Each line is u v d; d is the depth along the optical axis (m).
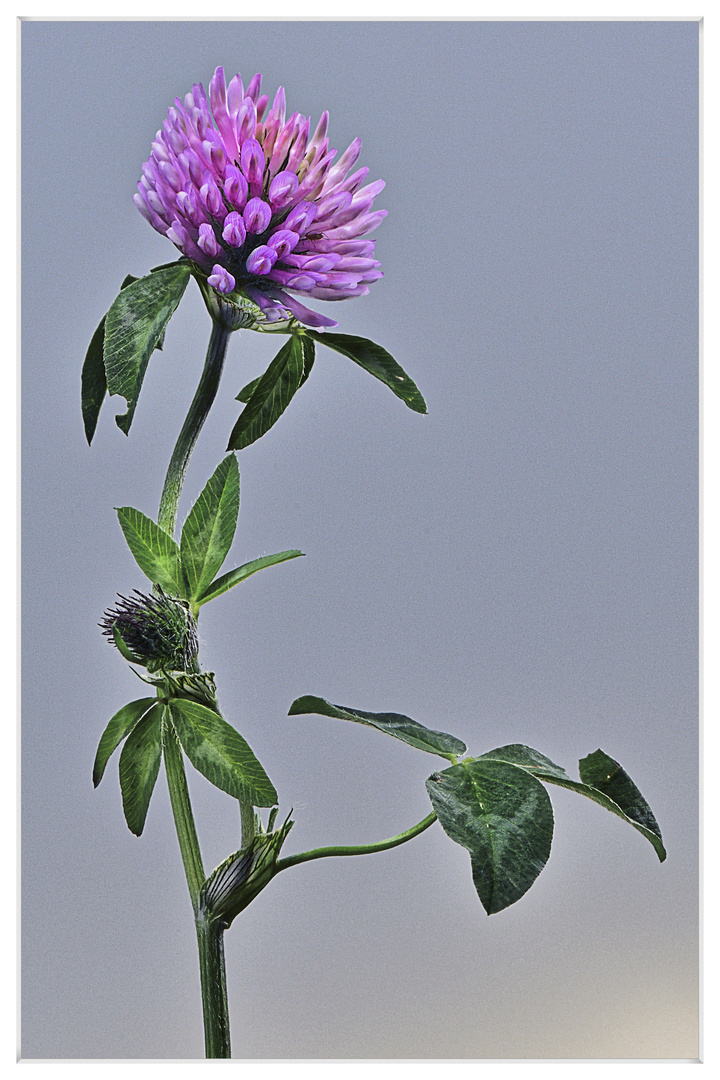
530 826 0.51
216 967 0.52
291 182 0.51
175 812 0.52
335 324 0.52
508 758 0.53
